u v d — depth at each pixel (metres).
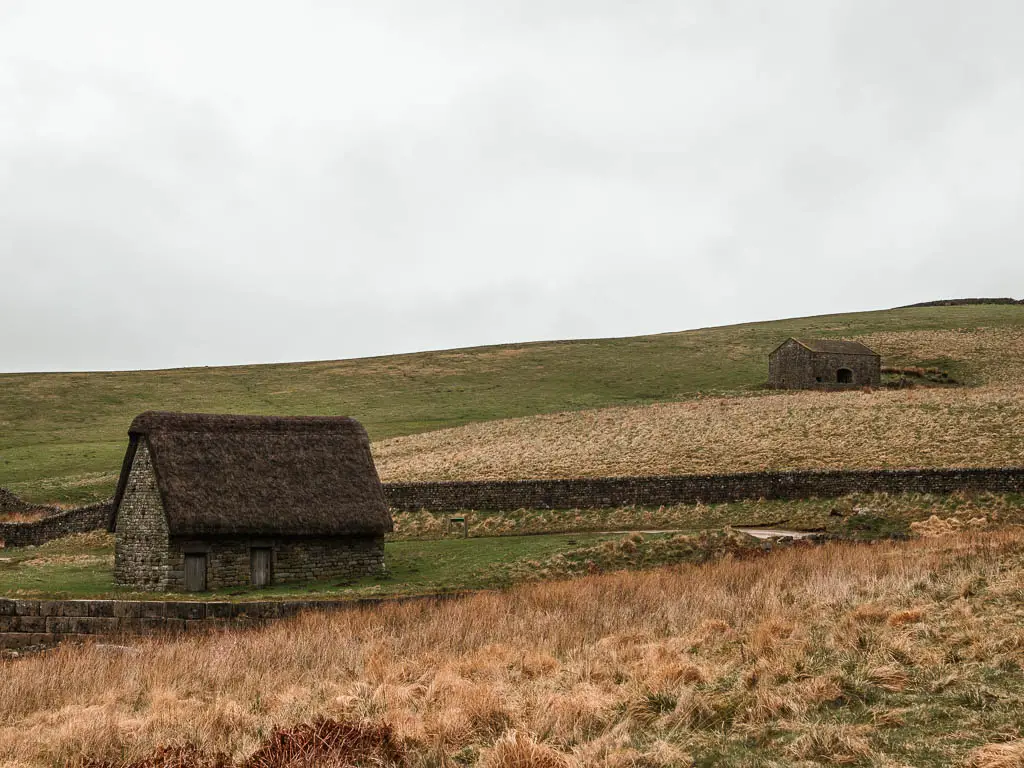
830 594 23.08
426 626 24.88
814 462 57.66
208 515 38.91
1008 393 75.62
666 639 21.22
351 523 41.50
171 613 31.20
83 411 113.88
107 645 27.44
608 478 52.16
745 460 60.72
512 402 112.75
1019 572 22.33
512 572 39.06
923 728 13.53
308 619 28.00
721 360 133.50
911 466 53.59
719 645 20.00
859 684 15.60
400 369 138.88
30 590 36.09
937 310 171.88
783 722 14.55
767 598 23.94
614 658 19.56
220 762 14.93
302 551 41.03
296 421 44.84
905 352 125.69
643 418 83.38
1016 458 52.75
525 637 22.75
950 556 26.52
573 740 14.84
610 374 128.62
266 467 42.16
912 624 18.98
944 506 44.59
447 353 152.38
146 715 18.17
